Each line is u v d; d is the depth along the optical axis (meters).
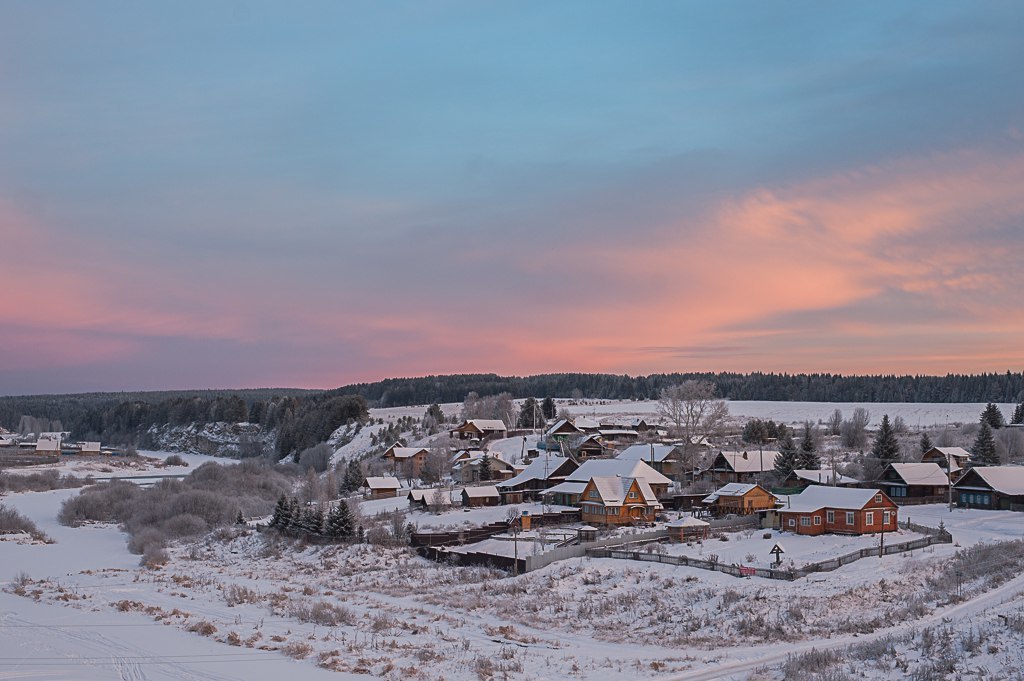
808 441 117.38
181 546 93.12
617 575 61.16
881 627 43.97
